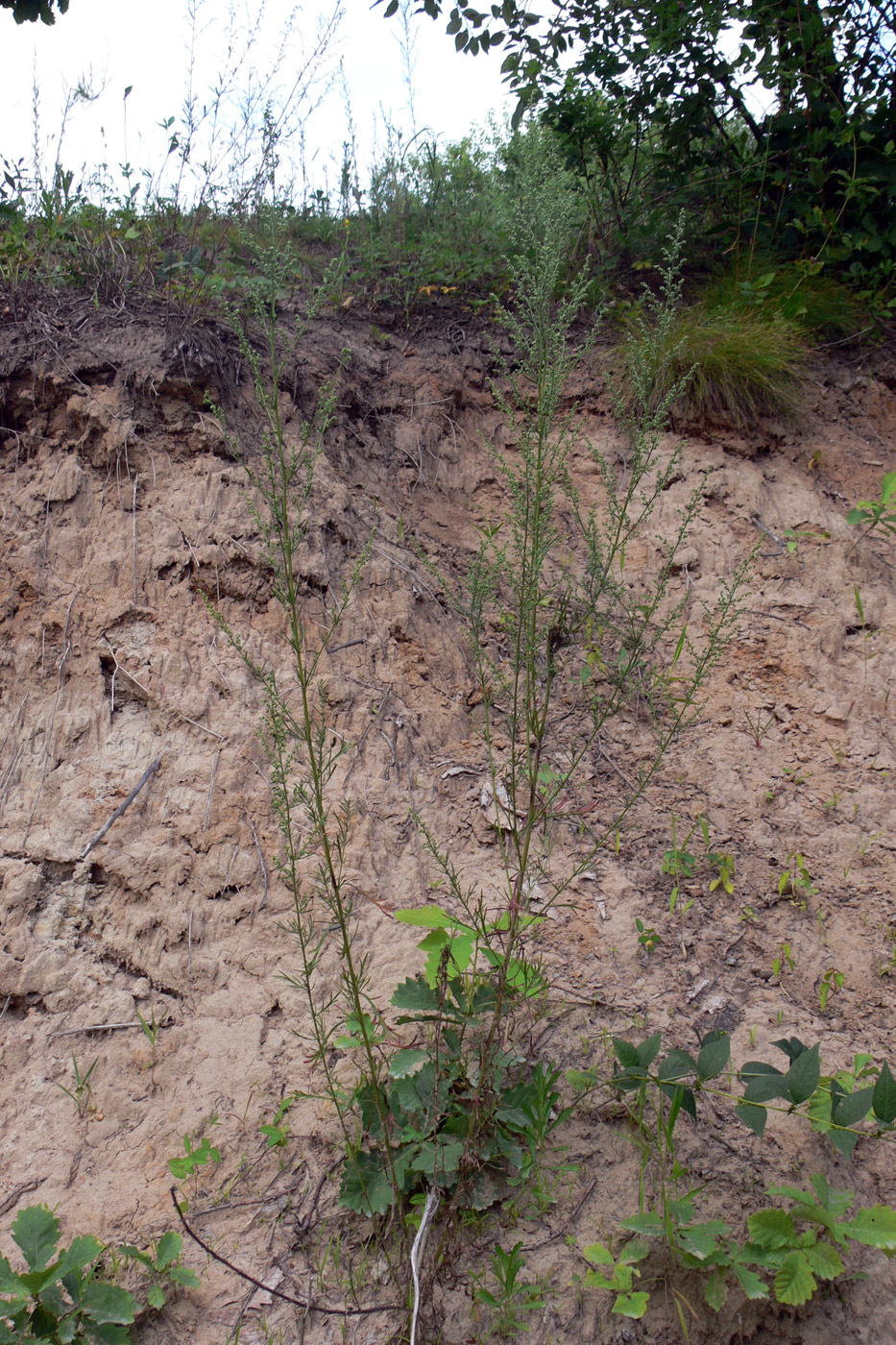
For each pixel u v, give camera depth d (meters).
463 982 2.62
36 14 3.77
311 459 2.29
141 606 3.48
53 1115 2.54
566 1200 2.32
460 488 4.37
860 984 2.88
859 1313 2.22
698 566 4.07
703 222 5.43
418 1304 1.97
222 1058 2.64
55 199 4.49
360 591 3.72
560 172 4.34
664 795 3.38
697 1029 2.71
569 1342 2.11
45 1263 2.04
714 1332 2.17
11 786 3.16
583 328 4.78
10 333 3.83
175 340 3.85
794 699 3.70
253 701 3.35
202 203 4.76
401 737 3.43
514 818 2.29
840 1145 2.11
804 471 4.51
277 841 3.08
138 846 3.04
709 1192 2.34
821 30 4.88
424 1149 2.18
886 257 5.04
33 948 2.85
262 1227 2.29
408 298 4.75
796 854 3.20
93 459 3.73
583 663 3.70
